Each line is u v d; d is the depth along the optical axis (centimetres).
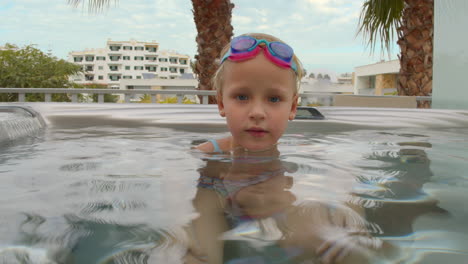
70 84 1634
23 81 1416
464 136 207
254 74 125
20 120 200
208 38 556
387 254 57
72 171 111
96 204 79
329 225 69
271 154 139
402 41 535
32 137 190
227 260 56
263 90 127
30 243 59
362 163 127
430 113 268
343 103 369
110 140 180
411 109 270
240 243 61
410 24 519
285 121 133
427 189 93
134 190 90
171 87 5047
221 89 139
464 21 343
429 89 520
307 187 94
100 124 247
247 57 125
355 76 3919
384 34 571
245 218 72
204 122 251
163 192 88
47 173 108
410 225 68
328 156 139
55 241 60
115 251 57
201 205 79
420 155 143
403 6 537
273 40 135
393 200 84
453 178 106
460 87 346
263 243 61
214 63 557
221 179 102
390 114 263
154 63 7575
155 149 154
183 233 64
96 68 7350
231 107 130
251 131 130
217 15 551
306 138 192
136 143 171
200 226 67
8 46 1486
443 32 366
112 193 87
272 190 91
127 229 65
